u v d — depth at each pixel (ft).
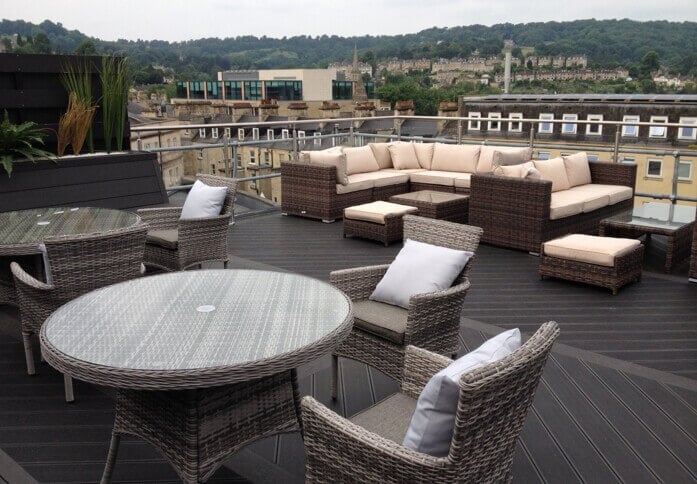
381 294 9.95
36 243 10.72
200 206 14.79
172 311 7.62
